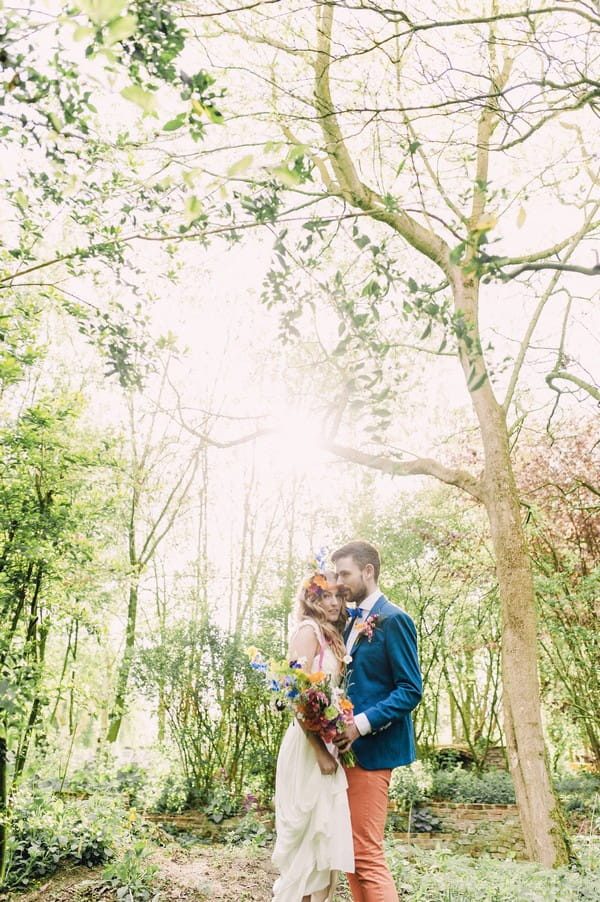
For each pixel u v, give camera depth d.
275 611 9.91
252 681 9.22
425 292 2.37
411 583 10.54
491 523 6.57
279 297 2.68
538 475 9.95
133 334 3.28
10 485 4.23
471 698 12.87
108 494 4.93
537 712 5.91
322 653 3.07
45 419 4.04
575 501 9.66
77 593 5.30
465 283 6.22
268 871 5.09
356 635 3.21
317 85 5.55
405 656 3.06
